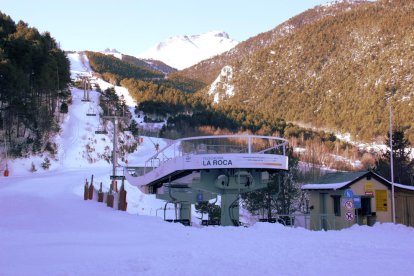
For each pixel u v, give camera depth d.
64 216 25.28
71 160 81.62
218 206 48.16
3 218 24.30
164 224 22.64
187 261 12.03
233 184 26.33
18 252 13.91
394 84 178.25
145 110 173.88
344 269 11.05
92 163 84.31
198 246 15.05
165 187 32.88
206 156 25.42
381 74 190.50
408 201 28.52
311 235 18.48
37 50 89.38
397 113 159.50
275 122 159.25
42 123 83.56
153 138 126.94
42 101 92.69
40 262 12.13
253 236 18.05
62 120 98.38
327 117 188.25
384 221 28.17
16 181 50.66
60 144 85.50
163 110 174.75
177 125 143.38
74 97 124.56
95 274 10.45
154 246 15.24
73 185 47.81
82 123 100.56
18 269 11.09
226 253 13.45
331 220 29.05
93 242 16.30
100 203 34.00
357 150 126.56
